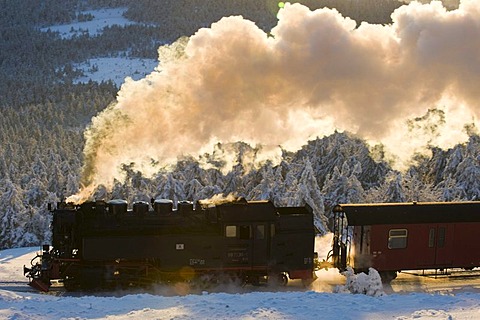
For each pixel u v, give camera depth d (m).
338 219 41.00
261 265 38.41
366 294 33.09
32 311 28.20
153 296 31.47
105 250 37.00
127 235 37.34
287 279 39.28
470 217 40.16
